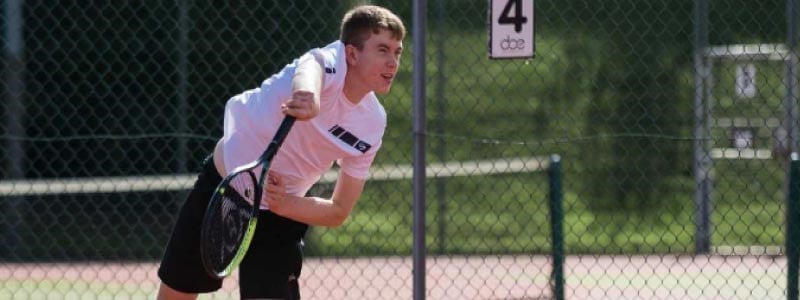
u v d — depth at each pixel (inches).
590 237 1440.7
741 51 1284.4
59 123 1243.2
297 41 1199.6
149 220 1251.2
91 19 1190.3
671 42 1398.9
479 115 1439.5
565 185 1461.6
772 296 1106.1
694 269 1266.0
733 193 1374.3
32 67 1227.2
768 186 1366.9
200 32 1181.1
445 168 1269.7
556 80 1448.1
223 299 1011.3
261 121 545.6
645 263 1229.1
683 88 1417.3
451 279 1163.9
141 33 1188.5
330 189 1067.9
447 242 1352.1
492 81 1439.5
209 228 484.1
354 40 535.5
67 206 1258.6
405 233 1378.0
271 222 580.4
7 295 1087.0
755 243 1330.0
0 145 1228.5
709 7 1317.7
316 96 494.0
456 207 1413.6
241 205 533.0
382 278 1184.8
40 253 1249.4
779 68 1293.1
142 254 1246.3
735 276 1209.4
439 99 1309.1
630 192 1453.0
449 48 1413.6
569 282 1202.0
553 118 1459.2
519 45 786.2
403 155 1387.8
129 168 1242.0
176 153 1216.8
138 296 1092.5
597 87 1443.2
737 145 1318.9
